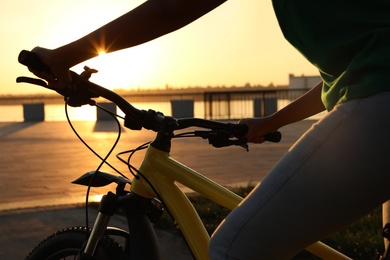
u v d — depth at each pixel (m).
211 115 27.12
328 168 1.56
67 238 2.33
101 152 11.57
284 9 1.72
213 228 4.91
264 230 1.61
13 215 5.85
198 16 1.66
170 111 27.58
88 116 25.72
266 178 1.64
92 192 7.15
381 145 1.53
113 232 2.29
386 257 1.85
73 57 1.82
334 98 1.68
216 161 10.27
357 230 4.82
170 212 2.07
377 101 1.54
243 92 26.73
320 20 1.67
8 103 29.83
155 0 1.64
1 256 4.50
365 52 1.59
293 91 26.17
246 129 2.26
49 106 28.69
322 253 1.99
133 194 2.19
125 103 2.08
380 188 1.56
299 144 1.61
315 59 1.71
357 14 1.62
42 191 7.31
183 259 4.39
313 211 1.57
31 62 1.86
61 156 11.03
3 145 13.27
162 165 2.11
